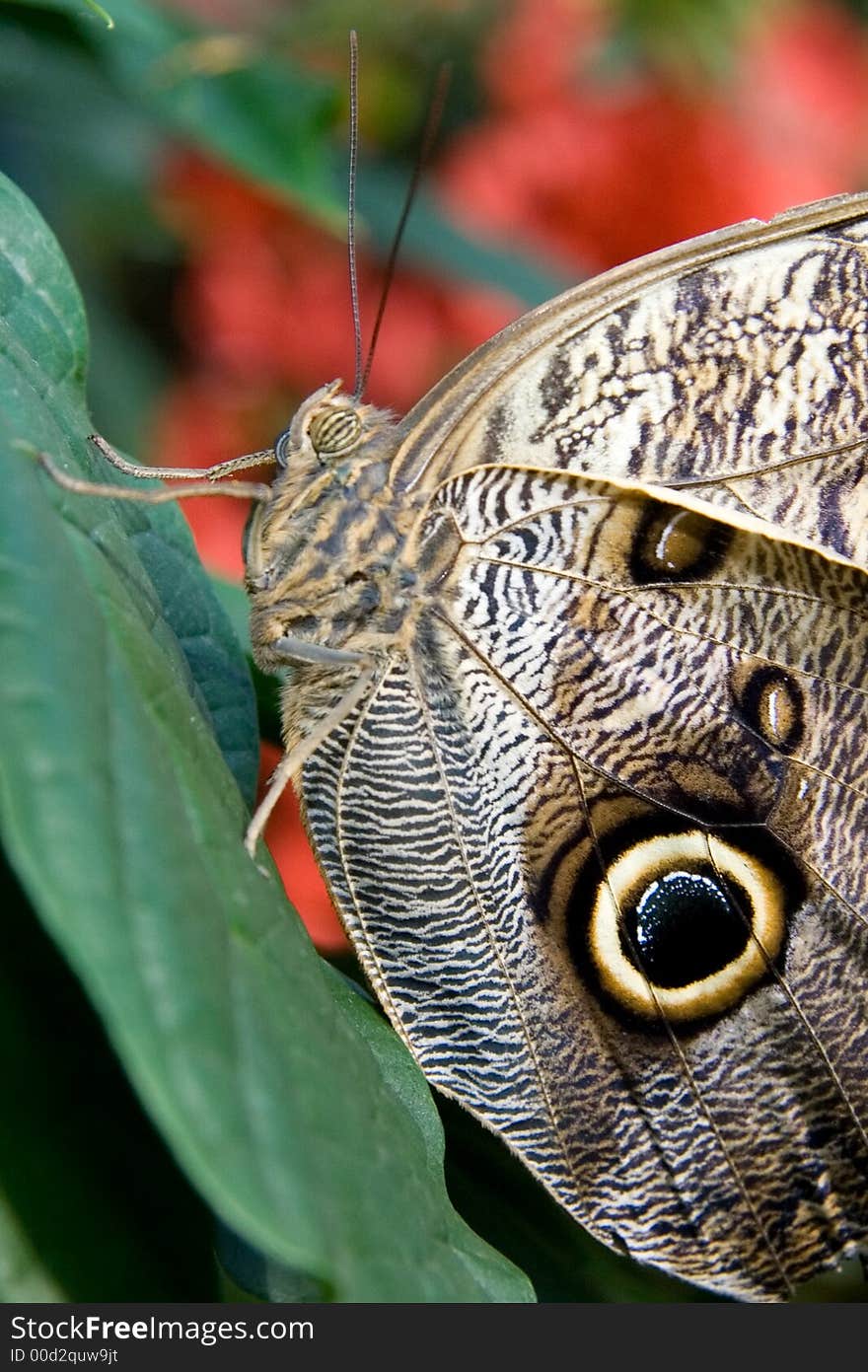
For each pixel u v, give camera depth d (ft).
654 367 1.00
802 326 0.99
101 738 0.83
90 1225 0.83
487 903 1.00
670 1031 1.00
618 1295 1.01
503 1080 1.00
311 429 0.99
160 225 1.29
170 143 1.23
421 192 1.24
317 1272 0.76
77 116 1.22
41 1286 0.82
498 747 1.00
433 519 1.00
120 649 0.86
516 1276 0.89
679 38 1.27
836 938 1.00
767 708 1.00
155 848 0.82
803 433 1.00
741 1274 1.00
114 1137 0.84
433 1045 1.00
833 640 0.99
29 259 0.97
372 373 1.26
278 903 0.89
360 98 1.27
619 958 1.00
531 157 1.23
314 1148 0.82
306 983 0.87
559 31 1.26
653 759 1.01
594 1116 1.00
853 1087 1.01
